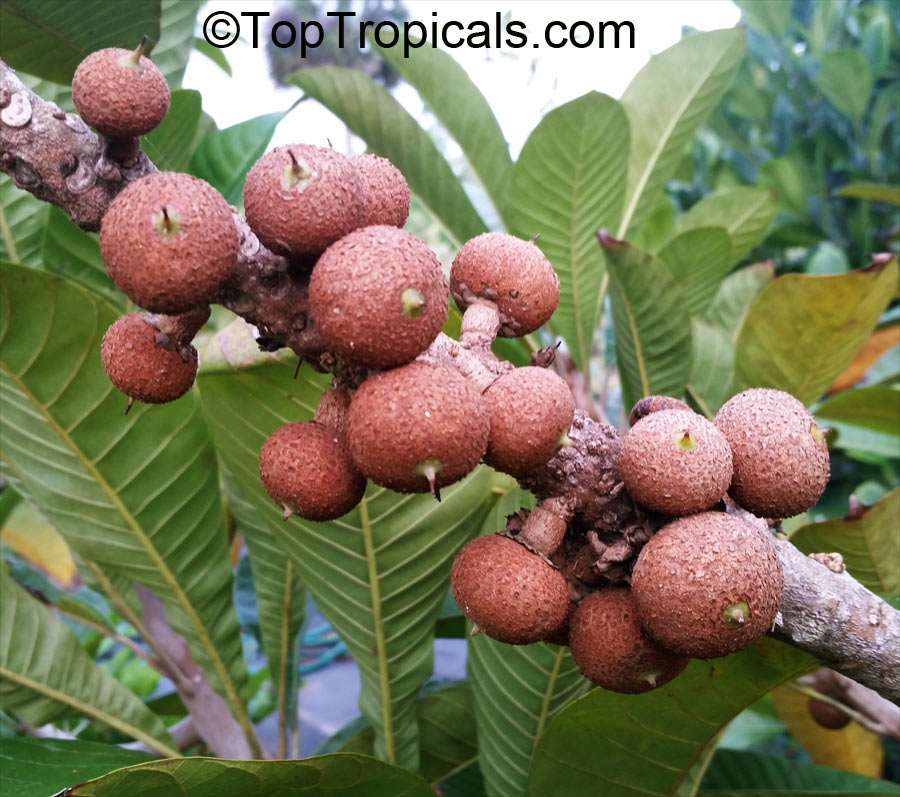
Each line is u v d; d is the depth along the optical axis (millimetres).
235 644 518
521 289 286
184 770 301
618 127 587
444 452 237
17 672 476
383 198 278
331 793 342
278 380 410
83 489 462
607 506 269
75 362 414
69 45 442
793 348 579
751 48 1075
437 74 670
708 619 243
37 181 248
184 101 500
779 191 1012
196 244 231
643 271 511
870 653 262
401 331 236
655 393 579
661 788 389
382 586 460
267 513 460
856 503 435
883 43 1009
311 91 610
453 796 582
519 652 452
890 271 521
